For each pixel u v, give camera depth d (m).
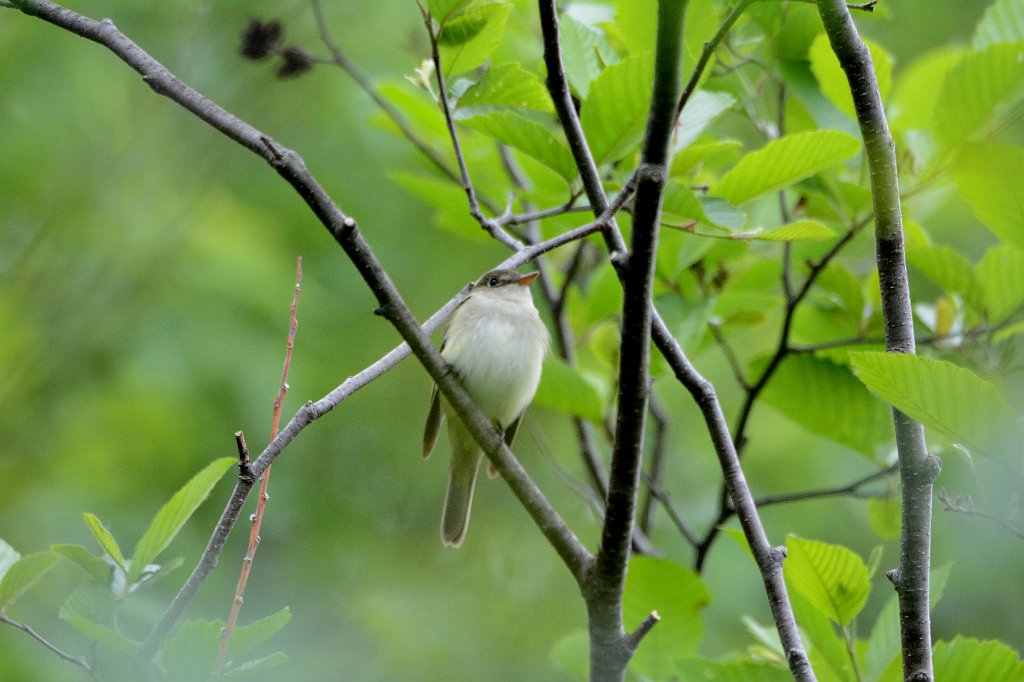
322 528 14.42
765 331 14.24
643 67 6.69
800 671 5.41
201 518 13.60
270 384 13.52
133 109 13.33
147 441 13.38
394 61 13.42
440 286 14.73
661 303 8.73
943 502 5.87
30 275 13.22
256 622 5.64
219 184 14.02
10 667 10.69
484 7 6.61
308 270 14.40
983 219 7.56
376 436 15.36
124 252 13.34
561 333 10.56
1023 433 5.23
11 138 13.13
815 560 6.40
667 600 8.33
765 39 9.38
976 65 7.80
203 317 13.61
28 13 5.90
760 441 14.07
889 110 9.66
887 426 9.45
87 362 13.42
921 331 9.41
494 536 14.94
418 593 14.22
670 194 6.51
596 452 10.44
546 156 6.99
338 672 12.91
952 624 10.66
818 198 9.12
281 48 9.92
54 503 12.72
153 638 5.34
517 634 13.77
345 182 14.11
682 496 14.00
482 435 6.04
